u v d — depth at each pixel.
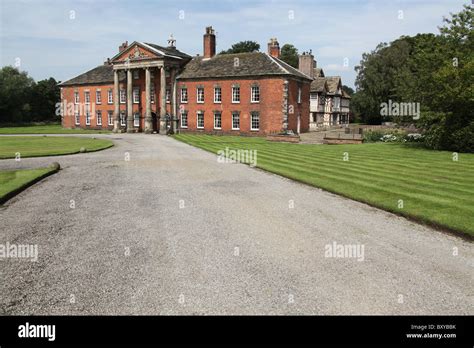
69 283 5.92
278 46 52.09
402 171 16.39
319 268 6.45
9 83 81.88
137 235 8.23
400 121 30.44
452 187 12.76
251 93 46.91
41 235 8.23
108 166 19.12
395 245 7.56
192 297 5.47
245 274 6.22
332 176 15.35
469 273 6.24
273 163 19.72
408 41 76.62
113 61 55.41
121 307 5.21
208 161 21.19
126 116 57.91
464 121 24.83
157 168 18.44
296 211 10.24
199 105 51.22
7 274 6.26
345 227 8.79
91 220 9.40
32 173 15.83
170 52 54.03
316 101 66.31
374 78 70.94
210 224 9.03
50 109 94.25
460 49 25.91
